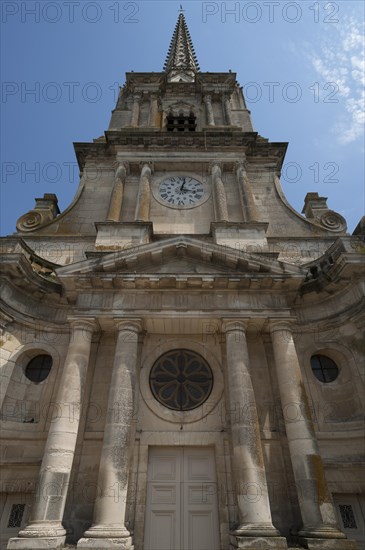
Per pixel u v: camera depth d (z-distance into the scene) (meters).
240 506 9.50
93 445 11.66
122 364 11.49
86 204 19.03
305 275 12.79
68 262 16.23
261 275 12.79
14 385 12.97
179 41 37.75
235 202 18.88
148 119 23.98
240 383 11.19
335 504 11.19
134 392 11.31
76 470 11.20
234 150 20.67
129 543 9.02
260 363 13.28
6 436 11.84
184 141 20.73
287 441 11.67
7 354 12.94
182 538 10.60
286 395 11.27
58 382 13.12
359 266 12.83
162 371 13.39
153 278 12.67
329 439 11.98
